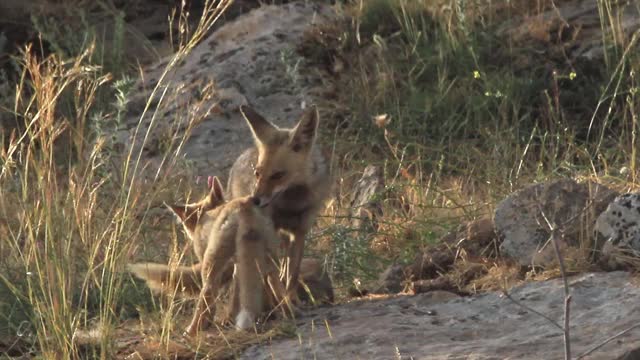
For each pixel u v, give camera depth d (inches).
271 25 1043.9
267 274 474.6
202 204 501.4
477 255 548.7
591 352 391.2
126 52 1147.9
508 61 938.7
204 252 487.5
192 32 1169.4
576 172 695.7
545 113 871.1
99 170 684.7
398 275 563.2
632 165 648.4
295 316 480.7
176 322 485.7
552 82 898.1
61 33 1174.3
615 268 488.1
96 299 517.0
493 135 819.4
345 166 839.7
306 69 982.4
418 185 697.0
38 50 1157.1
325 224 684.7
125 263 489.4
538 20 964.0
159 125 914.7
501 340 420.5
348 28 1016.2
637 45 890.7
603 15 928.3
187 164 793.6
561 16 969.5
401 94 927.7
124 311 519.5
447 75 942.4
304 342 442.6
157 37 1189.1
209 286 467.5
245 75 977.5
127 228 524.4
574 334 416.8
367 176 732.0
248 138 903.1
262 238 466.3
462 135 881.5
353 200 722.8
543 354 397.7
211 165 863.7
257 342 450.0
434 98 904.3
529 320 443.8
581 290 464.4
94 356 444.8
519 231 522.3
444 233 634.2
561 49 927.7
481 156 783.7
